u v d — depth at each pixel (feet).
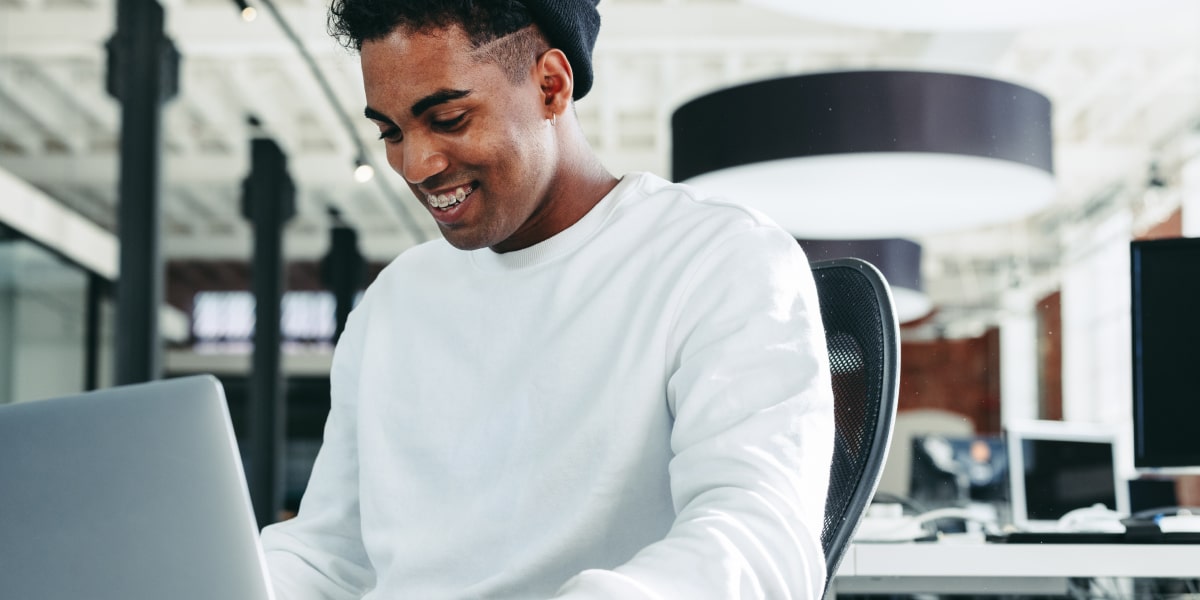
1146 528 5.90
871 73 10.23
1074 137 33.81
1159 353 7.25
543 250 3.75
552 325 3.66
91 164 36.58
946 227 13.28
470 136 3.35
